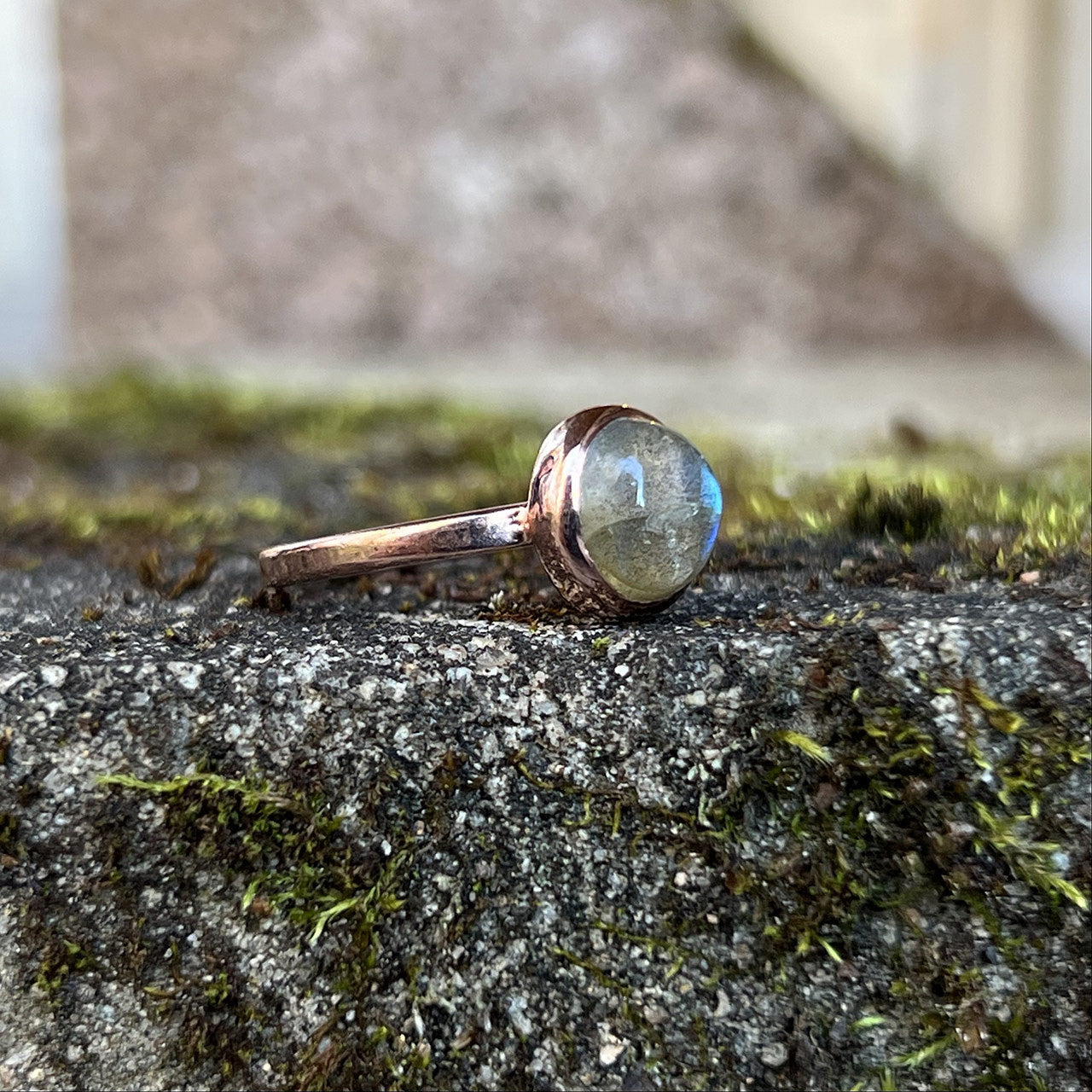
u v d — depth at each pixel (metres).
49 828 0.06
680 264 0.26
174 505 0.11
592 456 0.06
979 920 0.06
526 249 0.27
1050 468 0.10
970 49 0.26
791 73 0.28
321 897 0.06
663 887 0.06
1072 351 0.24
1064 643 0.06
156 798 0.06
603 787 0.06
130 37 0.27
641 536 0.06
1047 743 0.06
